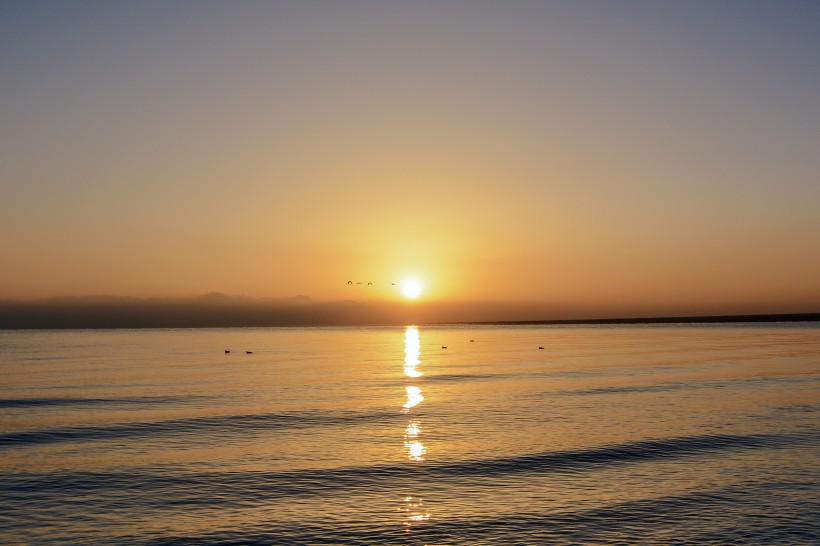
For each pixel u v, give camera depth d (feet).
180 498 100.37
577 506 95.61
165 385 250.98
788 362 332.80
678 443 134.62
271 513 93.50
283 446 135.54
